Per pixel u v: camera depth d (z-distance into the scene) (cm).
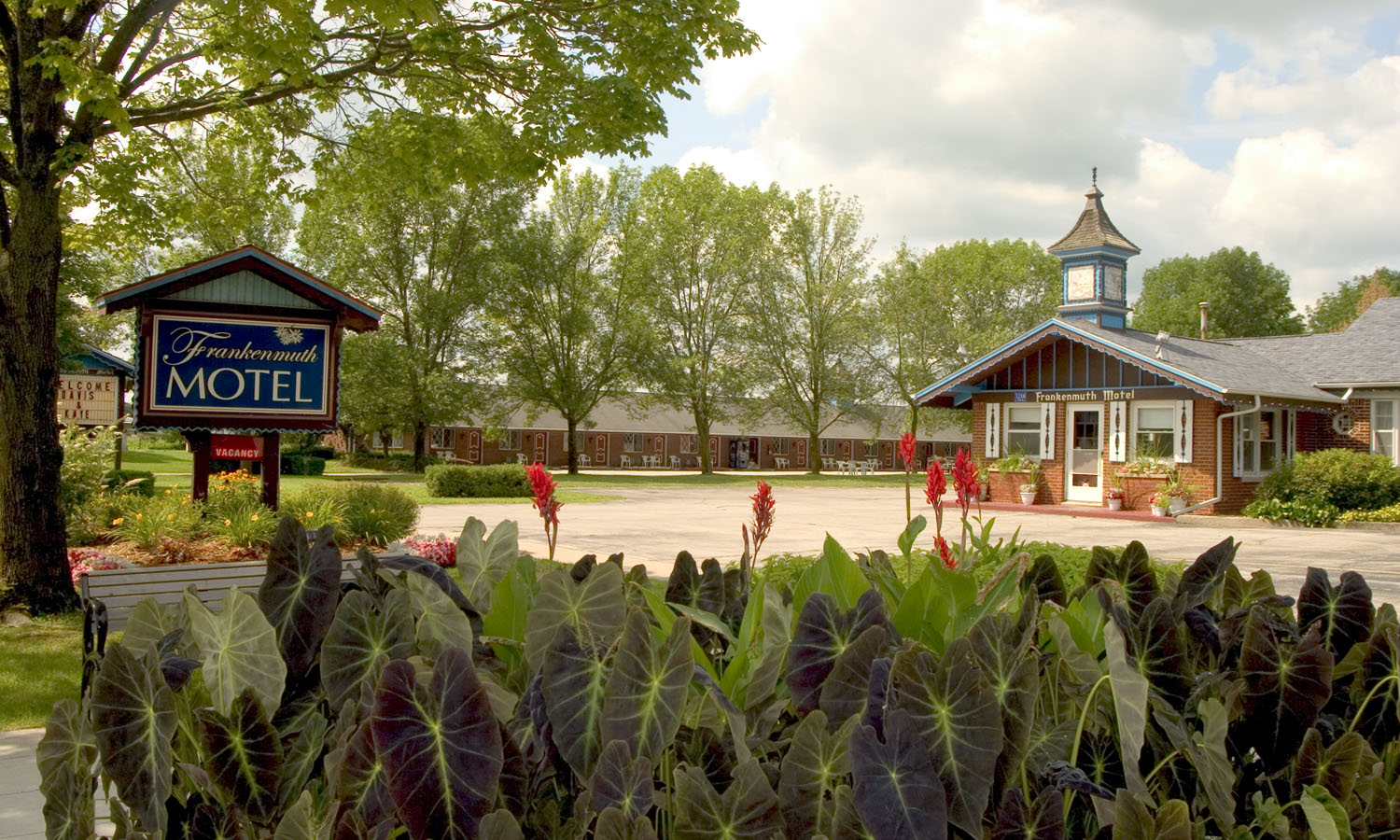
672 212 4584
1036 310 5403
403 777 124
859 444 7356
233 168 1052
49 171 786
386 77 972
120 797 149
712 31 896
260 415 1077
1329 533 1788
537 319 4216
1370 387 2362
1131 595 220
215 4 715
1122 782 158
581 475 4309
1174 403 2192
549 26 923
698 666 144
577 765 139
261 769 150
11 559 776
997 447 2539
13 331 776
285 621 171
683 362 4412
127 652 151
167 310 1041
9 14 774
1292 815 153
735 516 2055
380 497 1104
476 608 208
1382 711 179
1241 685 165
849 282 4769
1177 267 6962
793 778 129
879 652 142
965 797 125
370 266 3859
